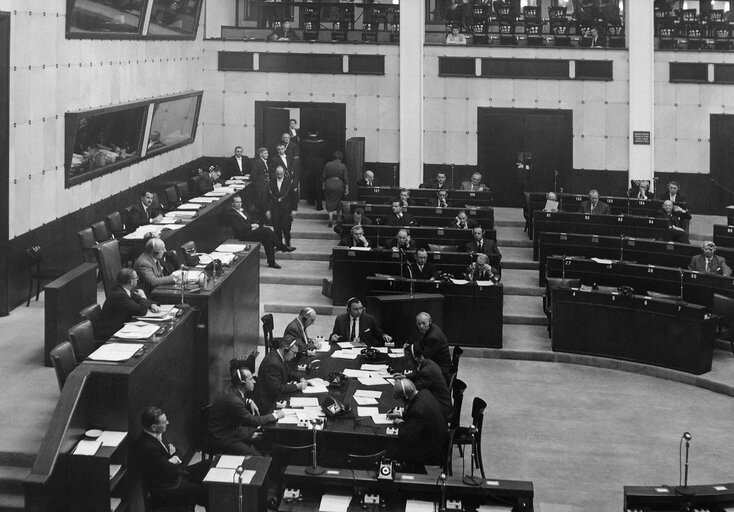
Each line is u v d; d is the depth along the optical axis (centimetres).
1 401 1154
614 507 1160
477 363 1689
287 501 934
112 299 1228
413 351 1355
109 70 1877
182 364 1225
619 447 1344
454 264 1828
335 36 2616
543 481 1233
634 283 1778
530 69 2605
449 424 1236
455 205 2288
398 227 1984
